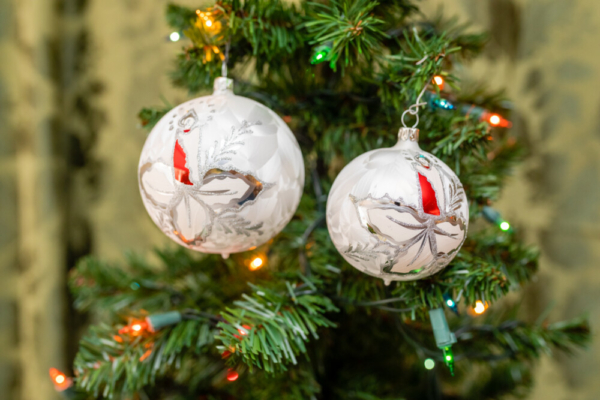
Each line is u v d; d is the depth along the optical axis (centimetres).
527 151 65
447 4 71
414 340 49
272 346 41
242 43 48
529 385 58
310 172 54
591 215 71
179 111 41
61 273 76
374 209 39
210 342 48
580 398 73
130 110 76
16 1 70
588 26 69
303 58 49
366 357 57
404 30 46
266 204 40
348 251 40
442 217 39
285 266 54
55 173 75
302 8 47
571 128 72
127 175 77
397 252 39
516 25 75
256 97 50
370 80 46
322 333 52
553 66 73
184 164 39
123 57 75
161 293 56
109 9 75
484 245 50
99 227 78
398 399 51
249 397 52
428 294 43
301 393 50
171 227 41
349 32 42
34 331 74
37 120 73
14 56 70
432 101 45
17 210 73
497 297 44
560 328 52
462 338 54
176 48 74
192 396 54
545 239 75
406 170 39
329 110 51
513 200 77
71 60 74
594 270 71
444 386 62
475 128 45
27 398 74
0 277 72
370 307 50
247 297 44
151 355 47
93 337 49
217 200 39
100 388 48
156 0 74
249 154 39
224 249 42
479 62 73
